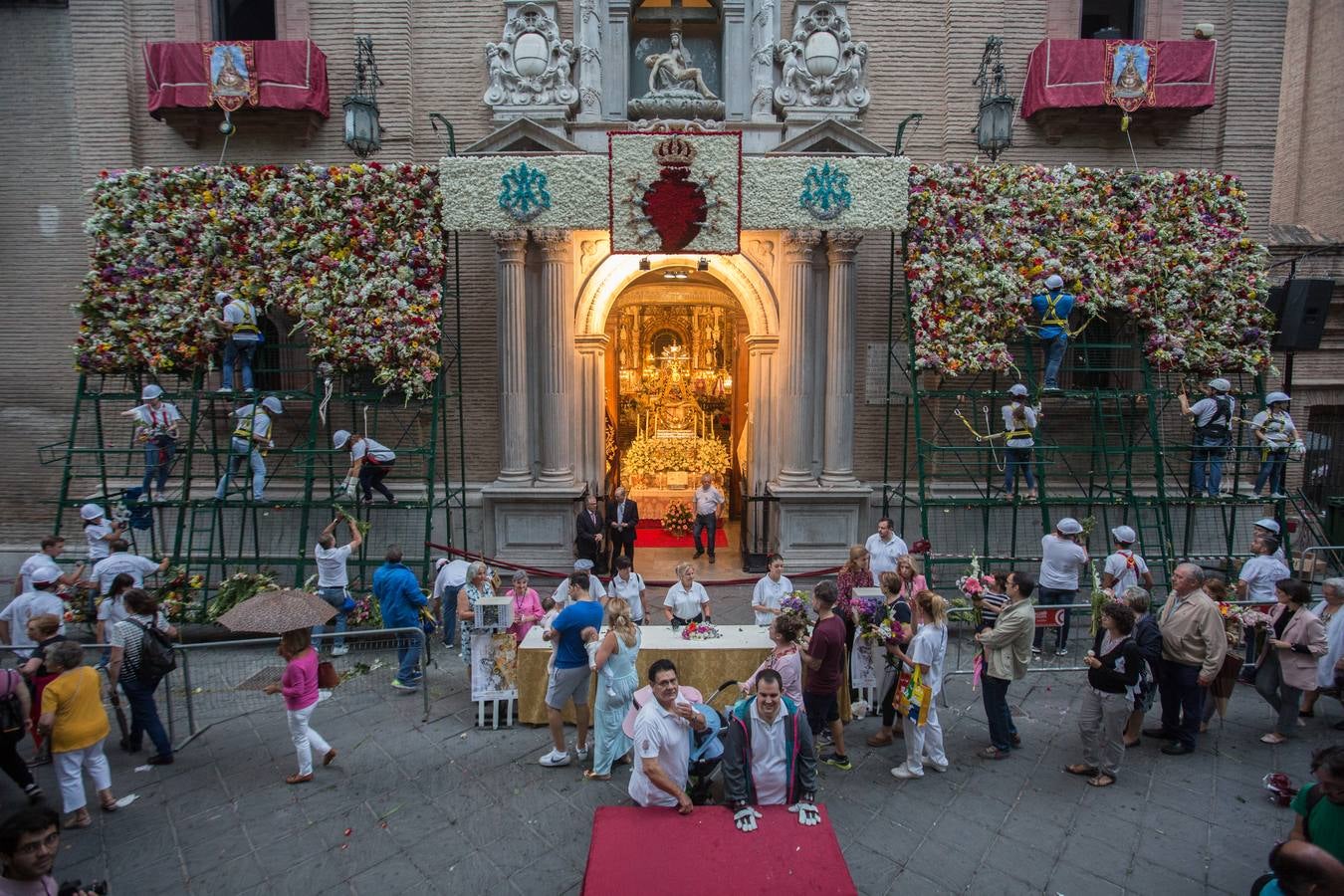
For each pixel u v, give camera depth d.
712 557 13.44
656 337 19.00
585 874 4.48
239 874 5.77
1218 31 12.72
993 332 11.30
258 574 10.69
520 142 11.62
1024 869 5.76
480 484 12.80
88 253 13.21
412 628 8.31
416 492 12.59
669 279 15.42
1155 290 11.52
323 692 8.65
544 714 7.99
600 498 13.21
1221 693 7.64
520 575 8.77
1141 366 12.03
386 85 12.41
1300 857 3.64
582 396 13.24
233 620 6.81
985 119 11.20
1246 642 8.92
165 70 11.70
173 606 10.25
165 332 11.08
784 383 12.46
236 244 11.16
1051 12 12.63
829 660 6.93
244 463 12.61
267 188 10.98
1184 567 7.38
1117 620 6.68
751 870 4.50
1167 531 11.31
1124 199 11.51
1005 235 11.22
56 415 13.34
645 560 13.84
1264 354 11.63
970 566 10.99
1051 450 12.03
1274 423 11.24
